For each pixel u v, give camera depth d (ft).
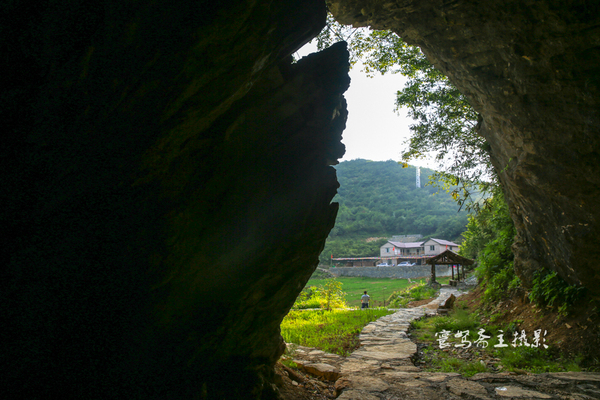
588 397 13.70
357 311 45.34
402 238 267.18
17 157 5.86
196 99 7.43
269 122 10.50
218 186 9.40
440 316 36.78
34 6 5.39
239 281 9.94
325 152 12.10
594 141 16.01
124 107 6.58
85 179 6.80
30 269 6.37
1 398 6.17
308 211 11.43
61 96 5.87
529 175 20.38
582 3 13.66
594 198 17.10
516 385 15.58
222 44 7.00
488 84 20.38
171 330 8.91
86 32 5.67
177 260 8.39
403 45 33.37
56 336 6.82
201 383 9.63
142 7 5.91
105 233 7.27
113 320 7.65
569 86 15.87
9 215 6.03
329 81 11.46
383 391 15.06
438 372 18.52
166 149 7.59
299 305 56.39
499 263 35.14
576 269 19.81
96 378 7.43
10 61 5.40
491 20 17.26
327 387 16.66
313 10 10.03
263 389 11.96
